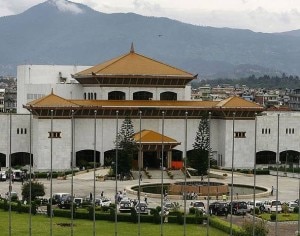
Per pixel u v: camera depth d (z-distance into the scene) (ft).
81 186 603.67
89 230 397.19
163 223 422.41
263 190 585.22
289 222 429.79
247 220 404.36
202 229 407.64
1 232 385.70
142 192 561.43
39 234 382.83
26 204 461.78
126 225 416.46
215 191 545.85
